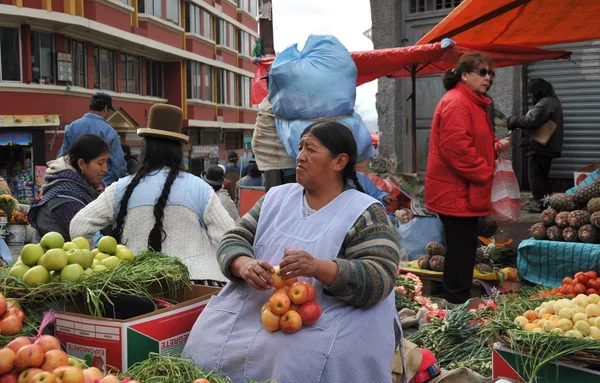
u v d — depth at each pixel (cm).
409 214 686
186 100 3397
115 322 259
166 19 3120
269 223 280
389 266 253
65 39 2361
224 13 4028
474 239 538
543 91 809
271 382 242
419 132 1021
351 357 246
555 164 927
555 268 562
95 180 421
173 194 355
